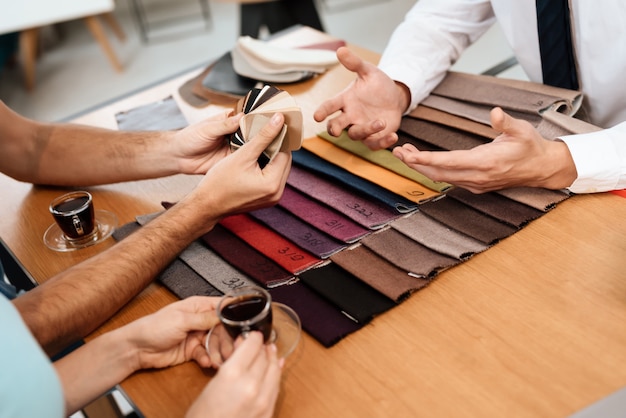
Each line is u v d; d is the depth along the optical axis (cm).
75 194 130
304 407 88
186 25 491
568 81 143
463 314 98
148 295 113
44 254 126
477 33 165
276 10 329
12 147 144
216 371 96
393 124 142
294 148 116
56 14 370
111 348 96
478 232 111
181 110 170
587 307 96
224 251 116
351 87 142
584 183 117
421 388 88
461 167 114
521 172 115
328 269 109
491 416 83
